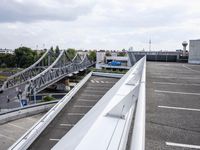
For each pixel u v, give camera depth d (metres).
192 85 7.56
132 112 2.32
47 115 13.45
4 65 120.06
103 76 32.06
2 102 38.00
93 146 1.29
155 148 2.67
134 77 3.86
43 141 10.95
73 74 66.31
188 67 16.39
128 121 1.89
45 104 26.33
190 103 4.98
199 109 4.48
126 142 1.60
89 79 29.03
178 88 6.92
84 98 18.92
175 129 3.33
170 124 3.55
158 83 7.93
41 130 11.89
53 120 13.63
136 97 2.62
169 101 5.14
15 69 109.44
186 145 2.78
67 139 1.28
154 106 4.68
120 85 3.37
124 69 70.62
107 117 1.84
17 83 51.50
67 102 17.28
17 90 44.03
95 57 116.81
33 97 40.62
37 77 44.12
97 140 1.37
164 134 3.12
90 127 1.51
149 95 5.82
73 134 1.35
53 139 11.13
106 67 75.81
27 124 20.20
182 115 4.07
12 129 18.42
